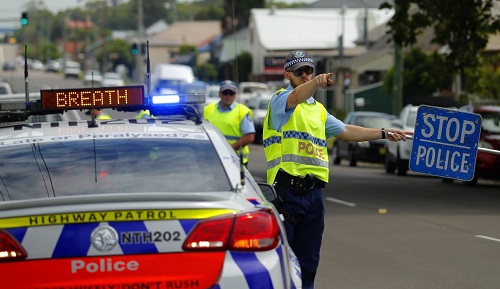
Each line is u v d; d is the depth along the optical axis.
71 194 11.42
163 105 14.06
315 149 16.31
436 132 17.88
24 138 12.62
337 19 170.88
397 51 73.25
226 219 10.77
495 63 83.50
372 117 65.19
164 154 12.23
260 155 73.94
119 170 11.88
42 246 10.42
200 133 12.91
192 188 11.60
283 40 169.38
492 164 45.59
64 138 12.57
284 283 11.14
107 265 10.49
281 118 16.19
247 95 113.56
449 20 54.50
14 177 11.74
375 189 43.66
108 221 10.48
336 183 47.34
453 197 39.69
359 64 125.94
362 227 29.31
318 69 144.38
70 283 10.43
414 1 54.16
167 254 10.59
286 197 16.19
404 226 29.50
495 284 20.11
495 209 34.59
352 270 21.75
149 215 10.55
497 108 48.53
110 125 13.34
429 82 58.84
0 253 10.36
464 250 24.67
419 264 22.52
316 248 16.62
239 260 10.80
